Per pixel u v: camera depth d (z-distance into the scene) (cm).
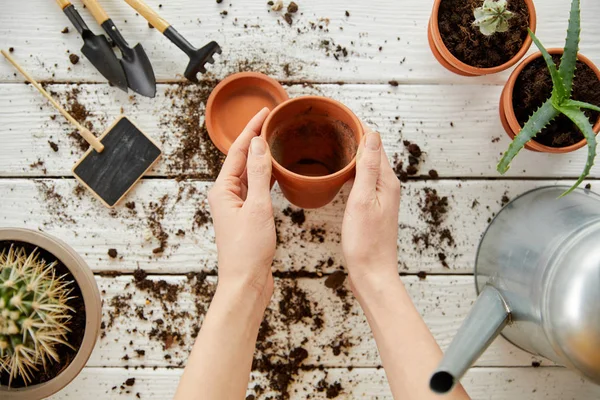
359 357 88
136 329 87
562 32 88
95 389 87
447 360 65
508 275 81
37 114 88
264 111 79
